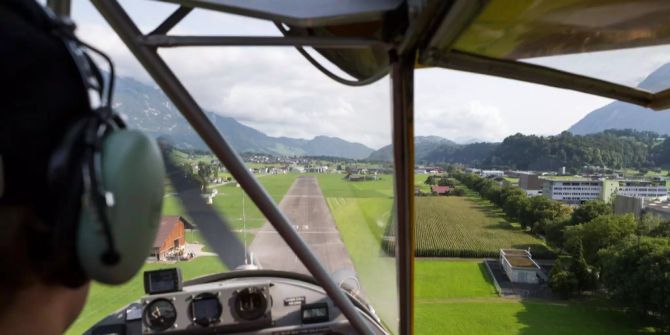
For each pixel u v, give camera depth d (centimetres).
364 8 58
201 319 85
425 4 51
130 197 23
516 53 73
